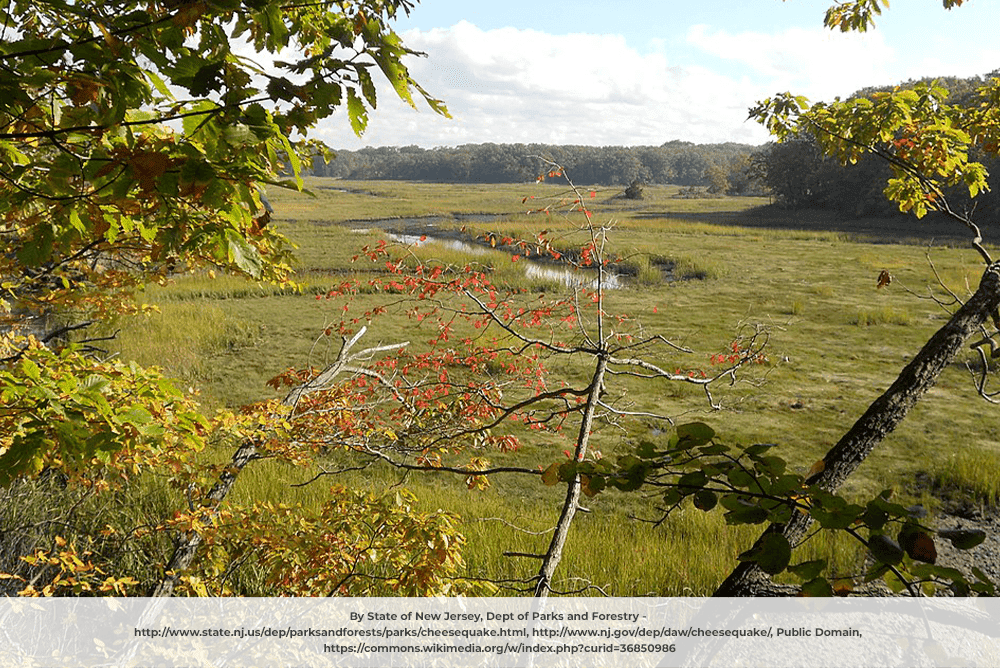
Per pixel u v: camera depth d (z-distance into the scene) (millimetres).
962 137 4918
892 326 19234
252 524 3895
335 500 4023
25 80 1677
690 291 24797
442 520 3814
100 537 5176
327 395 5324
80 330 13250
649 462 1449
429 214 66250
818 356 15922
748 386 13172
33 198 2236
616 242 39719
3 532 4527
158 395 2752
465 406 5426
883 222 57938
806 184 73312
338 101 1724
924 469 9648
